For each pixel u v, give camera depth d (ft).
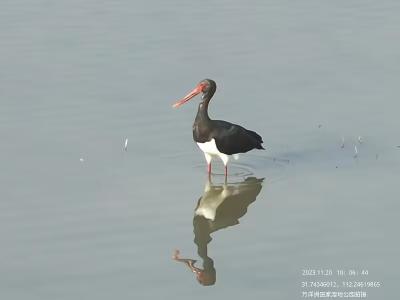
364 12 100.58
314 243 53.78
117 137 69.72
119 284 49.32
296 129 71.46
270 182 62.90
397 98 76.84
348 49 88.79
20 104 75.31
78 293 48.26
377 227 55.36
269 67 84.28
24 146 67.72
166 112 74.49
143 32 93.35
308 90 79.05
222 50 88.48
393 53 87.35
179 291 48.70
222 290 48.83
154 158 66.44
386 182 61.93
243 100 77.05
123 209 58.39
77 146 67.92
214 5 102.89
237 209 58.95
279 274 50.39
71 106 75.15
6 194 60.23
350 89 79.05
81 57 86.33
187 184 62.44
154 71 83.05
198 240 54.60
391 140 68.95
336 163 65.46
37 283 49.26
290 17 98.78
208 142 62.59
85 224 56.18
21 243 53.67
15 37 91.66
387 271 50.31
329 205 58.75
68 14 99.30
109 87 79.25
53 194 60.34
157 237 54.85
